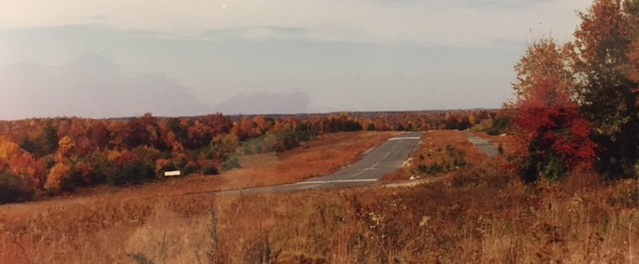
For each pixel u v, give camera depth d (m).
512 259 7.50
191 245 7.15
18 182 45.34
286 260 7.21
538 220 9.12
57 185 45.97
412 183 32.88
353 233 8.98
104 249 8.51
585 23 23.86
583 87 23.33
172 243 7.31
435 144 62.16
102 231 10.27
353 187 32.75
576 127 21.66
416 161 47.75
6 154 48.84
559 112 22.36
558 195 13.60
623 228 9.13
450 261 7.78
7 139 51.28
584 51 23.88
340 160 56.62
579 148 21.61
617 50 23.77
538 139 22.31
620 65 23.06
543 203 11.99
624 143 22.25
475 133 72.56
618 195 13.36
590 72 23.64
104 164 45.66
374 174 46.44
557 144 21.53
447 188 21.92
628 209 11.41
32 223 12.02
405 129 113.69
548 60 24.39
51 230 11.07
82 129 51.69
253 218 8.59
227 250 6.96
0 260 8.71
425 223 9.59
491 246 7.88
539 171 21.77
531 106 22.92
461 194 17.98
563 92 22.91
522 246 7.78
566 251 7.30
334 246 8.21
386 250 8.25
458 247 8.12
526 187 18.39
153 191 29.39
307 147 60.28
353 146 72.62
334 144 73.94
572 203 11.04
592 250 7.35
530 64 24.66
